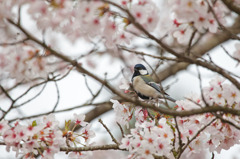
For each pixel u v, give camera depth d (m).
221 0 6.34
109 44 6.74
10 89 10.27
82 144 7.94
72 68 7.12
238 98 7.01
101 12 5.84
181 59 6.14
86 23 5.91
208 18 5.79
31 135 6.93
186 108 7.62
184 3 5.67
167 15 10.59
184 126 7.59
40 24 6.02
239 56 7.17
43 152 7.38
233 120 7.46
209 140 7.81
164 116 7.98
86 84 7.41
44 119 7.41
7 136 6.95
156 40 5.82
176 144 7.58
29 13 5.75
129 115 8.05
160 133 7.16
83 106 7.73
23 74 6.35
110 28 6.05
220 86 7.27
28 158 7.43
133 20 5.53
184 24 6.50
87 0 5.55
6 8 5.42
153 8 5.96
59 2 5.84
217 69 6.34
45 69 6.45
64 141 7.41
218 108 6.23
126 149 7.93
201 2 5.78
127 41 6.77
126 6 5.86
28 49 6.25
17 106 7.72
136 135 7.12
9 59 6.29
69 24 6.38
